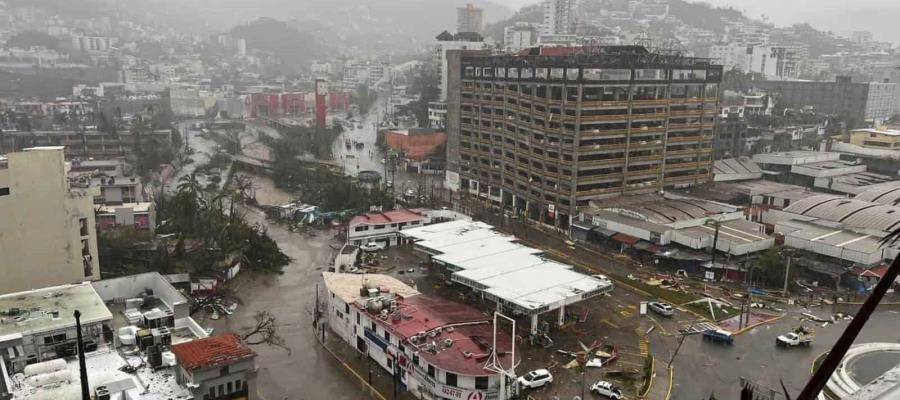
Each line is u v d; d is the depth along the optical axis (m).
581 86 138.12
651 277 115.94
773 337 92.75
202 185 187.25
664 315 99.44
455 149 190.00
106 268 112.12
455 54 185.12
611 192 148.50
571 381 79.81
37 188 85.81
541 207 152.62
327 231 148.12
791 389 77.06
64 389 53.25
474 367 72.56
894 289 110.75
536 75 149.62
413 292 95.81
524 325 95.00
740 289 110.75
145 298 73.56
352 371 83.38
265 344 90.44
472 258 109.81
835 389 71.00
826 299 107.00
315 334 93.94
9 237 84.94
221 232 121.50
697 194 157.88
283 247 136.25
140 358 60.34
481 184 177.50
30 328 58.88
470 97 176.75
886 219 124.06
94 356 60.19
